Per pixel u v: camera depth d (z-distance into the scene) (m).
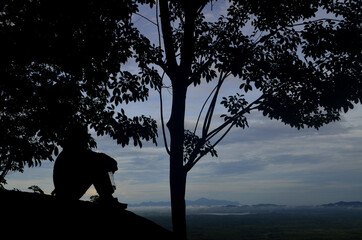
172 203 8.78
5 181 9.70
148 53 8.41
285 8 9.08
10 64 7.67
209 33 9.45
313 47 8.63
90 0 7.17
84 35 7.43
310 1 8.79
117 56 7.62
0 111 8.20
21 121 8.38
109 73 7.88
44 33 7.25
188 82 9.32
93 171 3.50
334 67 8.67
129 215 3.40
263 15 9.02
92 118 8.38
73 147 3.61
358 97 8.58
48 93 7.52
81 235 2.83
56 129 7.21
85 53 7.32
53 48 7.23
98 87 8.55
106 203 3.41
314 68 8.88
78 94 7.77
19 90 7.70
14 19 7.31
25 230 2.67
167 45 9.22
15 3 7.15
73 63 7.32
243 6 9.45
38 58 7.44
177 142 9.01
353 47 8.39
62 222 2.88
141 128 8.50
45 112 7.32
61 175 3.48
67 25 7.22
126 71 8.46
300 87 9.36
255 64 8.79
